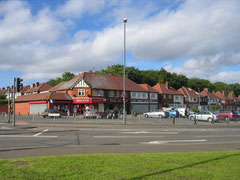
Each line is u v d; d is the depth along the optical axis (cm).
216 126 2414
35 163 646
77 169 591
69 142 1188
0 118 3597
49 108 4125
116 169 598
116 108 5294
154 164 661
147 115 4272
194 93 8081
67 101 4734
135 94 5722
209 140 1346
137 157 755
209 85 11031
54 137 1384
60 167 607
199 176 557
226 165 670
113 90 5303
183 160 722
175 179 533
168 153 851
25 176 530
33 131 1747
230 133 1783
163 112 4069
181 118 4031
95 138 1360
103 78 5488
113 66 7319
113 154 813
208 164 678
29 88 8256
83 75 5216
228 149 1030
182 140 1321
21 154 854
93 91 4944
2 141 1208
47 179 512
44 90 6819
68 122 2656
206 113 3198
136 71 7606
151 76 8288
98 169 594
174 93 6869
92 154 817
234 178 546
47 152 898
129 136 1478
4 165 626
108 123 2520
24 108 5453
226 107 9419
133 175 551
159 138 1398
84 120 3070
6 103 6100
